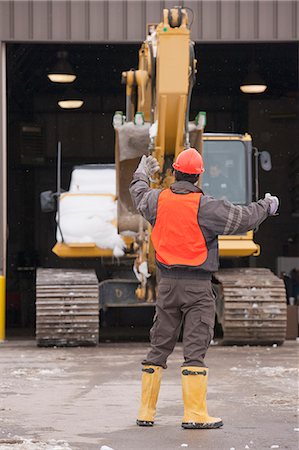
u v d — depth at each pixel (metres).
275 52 59.50
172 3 40.75
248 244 36.41
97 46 59.62
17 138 64.50
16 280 61.25
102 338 42.28
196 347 15.91
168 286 16.05
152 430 15.53
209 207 15.96
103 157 66.38
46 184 66.00
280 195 62.62
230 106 65.56
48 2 40.72
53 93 66.00
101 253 35.88
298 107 62.66
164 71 26.06
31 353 31.53
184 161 16.30
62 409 17.88
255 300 34.22
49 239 65.19
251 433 15.13
